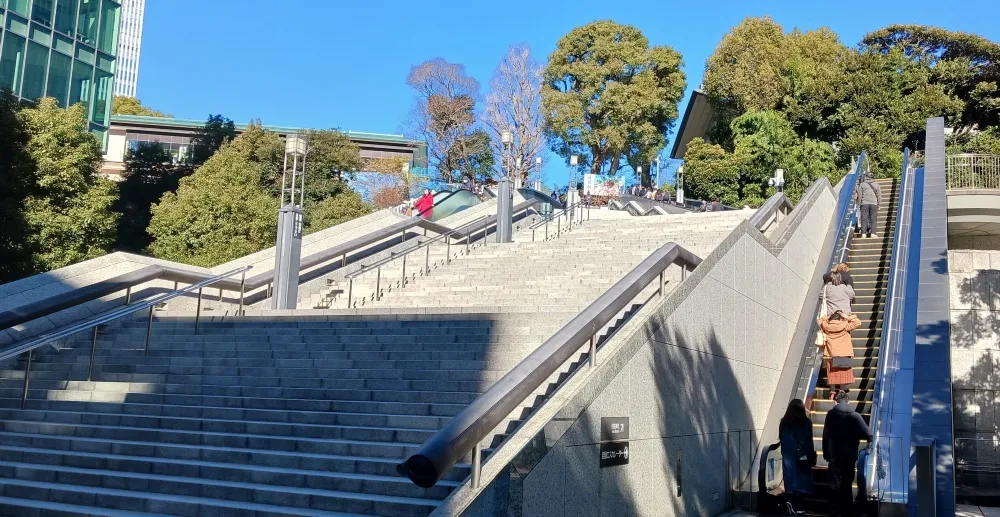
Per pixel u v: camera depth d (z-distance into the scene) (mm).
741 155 34906
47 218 19641
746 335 10625
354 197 31078
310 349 9461
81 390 8656
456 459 4355
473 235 19594
